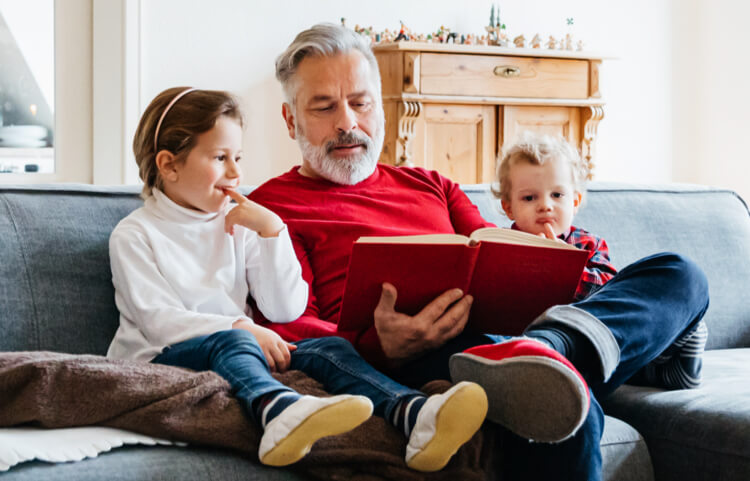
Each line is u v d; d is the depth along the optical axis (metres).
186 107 1.48
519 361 1.05
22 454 0.93
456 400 1.02
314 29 1.74
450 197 1.84
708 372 1.68
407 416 1.11
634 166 4.76
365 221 1.67
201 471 1.02
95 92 3.46
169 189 1.50
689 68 4.86
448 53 3.61
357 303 1.29
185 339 1.32
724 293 2.05
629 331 1.29
